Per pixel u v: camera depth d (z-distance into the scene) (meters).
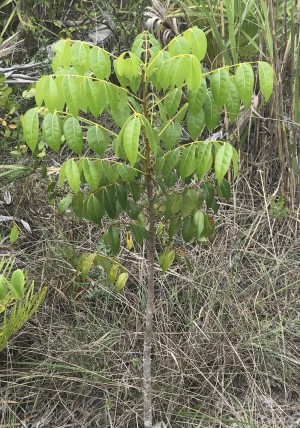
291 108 2.71
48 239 2.63
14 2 3.73
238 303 2.35
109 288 2.42
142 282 2.45
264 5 2.60
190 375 2.13
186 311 2.41
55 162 2.95
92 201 1.58
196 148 1.48
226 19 2.93
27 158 3.00
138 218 1.77
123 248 2.57
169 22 2.97
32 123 1.36
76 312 2.37
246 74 1.34
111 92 1.34
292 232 2.69
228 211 2.72
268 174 2.91
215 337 2.27
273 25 2.58
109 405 2.06
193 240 2.62
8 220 2.73
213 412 2.07
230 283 2.41
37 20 3.68
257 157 2.93
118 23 3.57
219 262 2.51
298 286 2.46
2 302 1.95
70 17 3.91
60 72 1.38
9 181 2.71
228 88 1.34
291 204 2.77
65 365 2.19
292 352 2.28
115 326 2.36
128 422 2.06
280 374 2.21
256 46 2.69
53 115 1.37
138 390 2.14
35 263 2.53
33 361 2.27
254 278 2.51
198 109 1.35
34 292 2.43
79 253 2.59
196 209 1.61
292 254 2.60
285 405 2.12
